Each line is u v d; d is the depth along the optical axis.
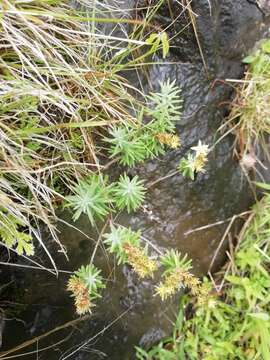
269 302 0.59
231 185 0.60
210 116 0.58
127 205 0.52
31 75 0.44
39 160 0.49
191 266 0.55
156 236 0.56
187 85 0.56
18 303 0.54
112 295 0.55
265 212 0.61
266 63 0.60
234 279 0.59
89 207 0.50
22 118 0.46
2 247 0.53
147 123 0.53
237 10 0.57
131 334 0.56
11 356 0.52
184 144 0.56
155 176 0.55
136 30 0.54
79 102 0.49
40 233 0.51
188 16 0.54
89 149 0.51
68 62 0.49
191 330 0.59
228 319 0.59
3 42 0.45
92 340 0.55
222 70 0.59
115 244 0.50
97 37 0.50
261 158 0.62
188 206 0.58
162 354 0.57
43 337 0.54
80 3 0.50
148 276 0.56
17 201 0.50
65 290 0.54
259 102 0.60
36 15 0.45
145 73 0.54
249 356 0.57
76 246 0.54
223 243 0.61
